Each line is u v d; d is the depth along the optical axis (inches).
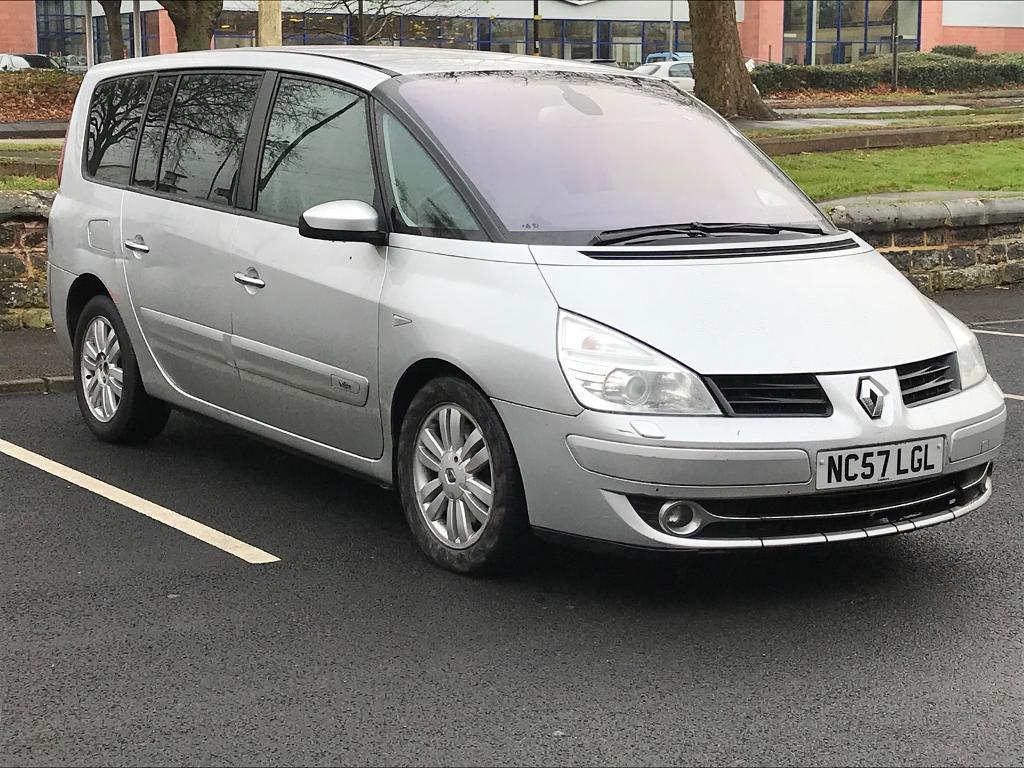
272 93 231.0
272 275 217.8
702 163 217.8
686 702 153.4
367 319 200.4
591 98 225.0
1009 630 175.9
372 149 209.2
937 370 185.9
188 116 248.4
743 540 171.3
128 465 258.1
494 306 183.8
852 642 171.5
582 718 149.1
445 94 213.3
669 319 176.4
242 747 141.8
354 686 157.4
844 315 184.4
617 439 169.6
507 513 183.2
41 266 391.5
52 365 339.6
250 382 226.5
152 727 146.4
